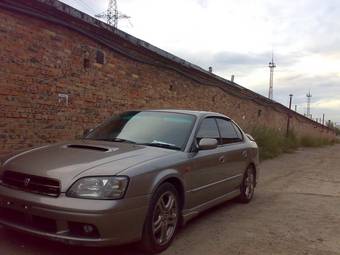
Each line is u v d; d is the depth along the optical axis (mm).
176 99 13922
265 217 7062
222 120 7359
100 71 9734
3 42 7234
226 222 6617
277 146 19953
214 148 6125
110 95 10148
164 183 5082
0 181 4836
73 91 8898
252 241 5719
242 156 7570
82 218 4270
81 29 8930
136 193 4590
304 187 10477
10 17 7336
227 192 7098
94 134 6320
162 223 5074
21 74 7621
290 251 5383
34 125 7961
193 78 15109
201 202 6121
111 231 4363
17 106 7590
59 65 8469
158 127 6105
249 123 22219
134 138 5914
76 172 4508
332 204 8391
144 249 4891
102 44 9719
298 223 6773
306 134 32906
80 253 4789
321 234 6215
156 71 12352
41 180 4535
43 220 4480
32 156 5023
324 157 20547
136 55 11109
